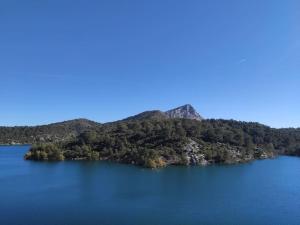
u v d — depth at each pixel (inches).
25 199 6412.4
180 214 5541.3
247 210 5831.7
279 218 5398.6
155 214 5526.6
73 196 6707.7
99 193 7027.6
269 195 7052.2
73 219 5182.1
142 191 7308.1
